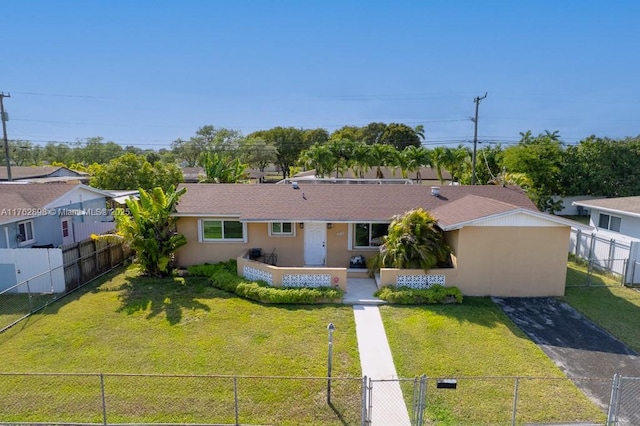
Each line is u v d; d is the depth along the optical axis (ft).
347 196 64.54
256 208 60.03
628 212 66.28
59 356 34.86
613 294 51.19
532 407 28.43
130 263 64.85
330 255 60.44
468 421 26.91
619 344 37.88
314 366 33.63
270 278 50.16
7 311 44.50
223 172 119.65
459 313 44.55
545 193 119.14
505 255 49.49
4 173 139.95
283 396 29.58
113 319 42.52
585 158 122.72
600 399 29.55
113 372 32.37
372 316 43.73
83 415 27.27
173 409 27.96
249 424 26.63
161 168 120.78
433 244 51.24
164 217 56.24
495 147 142.20
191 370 32.81
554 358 35.22
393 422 26.94
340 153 156.35
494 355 35.50
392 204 62.18
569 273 60.85
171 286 53.06
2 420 26.71
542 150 118.93
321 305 46.73
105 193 83.82
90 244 56.13
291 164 270.87
